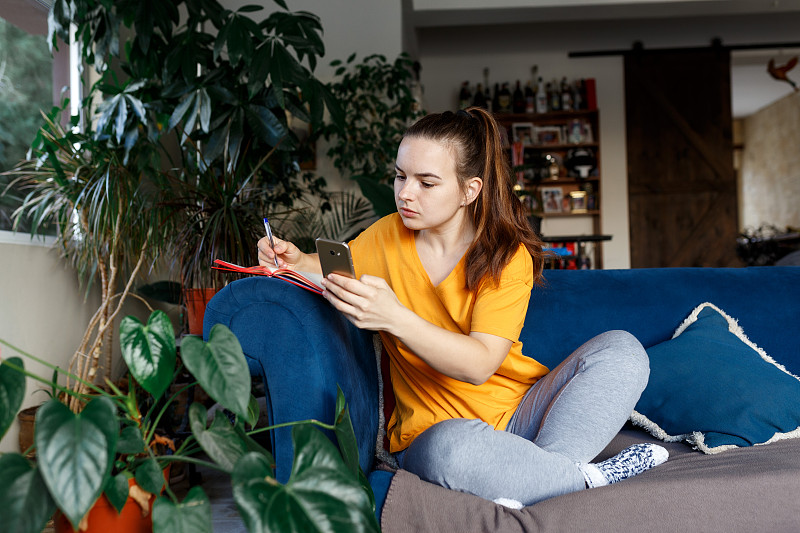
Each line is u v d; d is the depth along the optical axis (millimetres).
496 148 1251
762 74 8773
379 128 4113
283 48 2340
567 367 1279
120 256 2426
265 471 756
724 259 6988
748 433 1343
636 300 1714
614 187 7090
